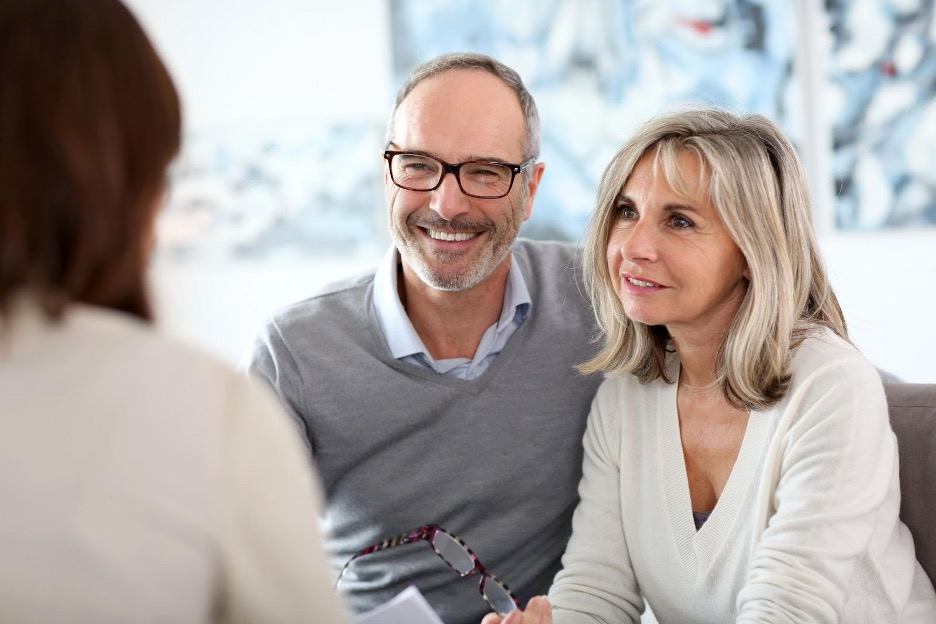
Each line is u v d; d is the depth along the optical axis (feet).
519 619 4.42
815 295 4.92
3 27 2.28
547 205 12.98
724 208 4.47
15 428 2.18
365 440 5.41
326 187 13.97
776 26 12.35
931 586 4.72
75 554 2.12
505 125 5.40
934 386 5.03
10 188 2.21
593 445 5.32
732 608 4.61
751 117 4.72
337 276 13.99
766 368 4.56
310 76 13.93
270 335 5.58
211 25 14.12
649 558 4.92
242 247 14.20
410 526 5.48
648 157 4.72
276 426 2.53
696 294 4.60
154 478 2.23
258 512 2.40
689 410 4.96
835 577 4.13
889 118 12.10
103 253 2.35
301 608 2.45
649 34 12.59
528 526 5.51
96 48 2.35
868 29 12.10
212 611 2.41
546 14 12.82
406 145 5.37
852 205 12.34
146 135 2.43
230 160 14.17
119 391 2.28
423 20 13.21
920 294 12.17
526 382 5.51
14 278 2.23
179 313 14.30
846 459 4.28
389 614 3.63
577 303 5.81
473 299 5.45
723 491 4.67
